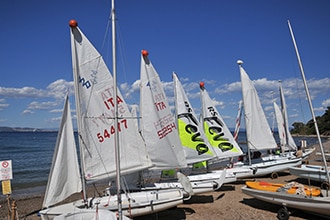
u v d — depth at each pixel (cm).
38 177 2705
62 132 1020
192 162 1531
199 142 1562
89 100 1080
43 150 5119
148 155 1228
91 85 1088
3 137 9475
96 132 1090
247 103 1967
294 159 2012
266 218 1137
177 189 1165
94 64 1100
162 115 1345
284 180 1881
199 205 1348
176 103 1566
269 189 1238
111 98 1139
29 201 1756
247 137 1936
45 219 957
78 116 1048
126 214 1027
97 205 991
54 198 988
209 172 1627
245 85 1992
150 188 1248
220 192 1599
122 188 1167
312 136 9356
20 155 4394
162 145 1322
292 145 2703
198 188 1301
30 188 2228
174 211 1262
